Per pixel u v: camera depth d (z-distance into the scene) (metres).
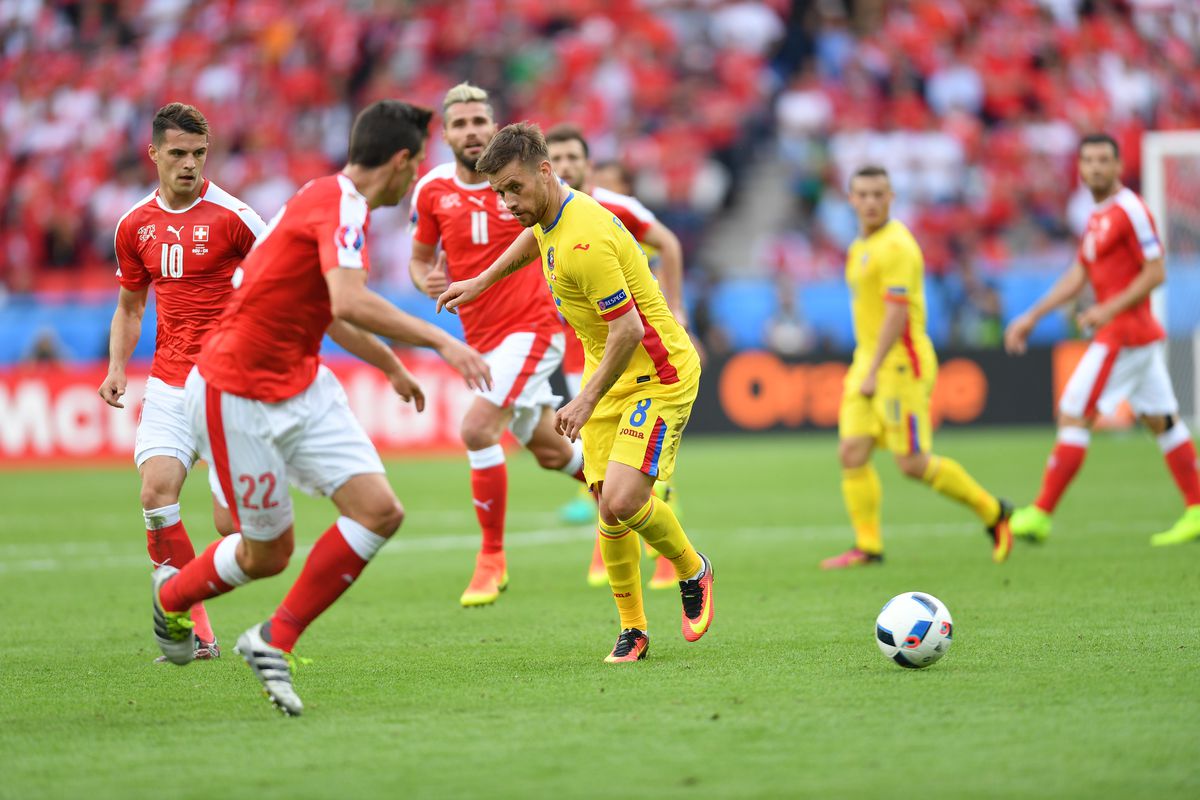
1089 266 33.59
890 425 30.89
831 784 13.54
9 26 92.50
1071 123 85.81
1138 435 63.91
